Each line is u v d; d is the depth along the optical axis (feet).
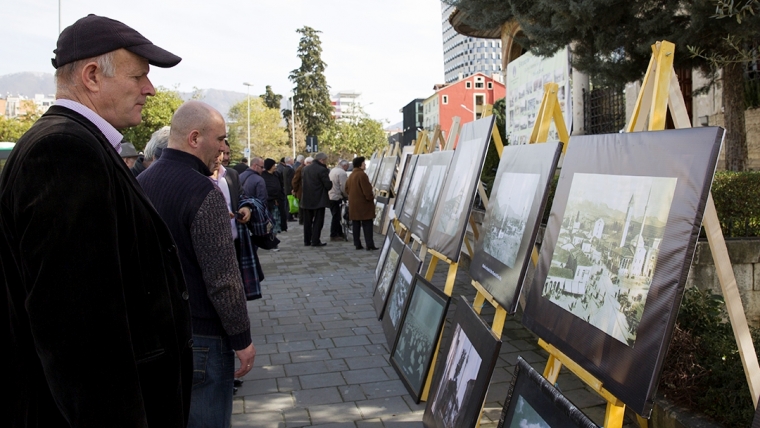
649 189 7.50
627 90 31.96
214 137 8.97
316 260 34.68
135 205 5.60
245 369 8.75
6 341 5.04
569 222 9.43
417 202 22.35
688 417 9.85
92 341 4.64
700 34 17.76
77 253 4.65
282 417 12.97
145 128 162.40
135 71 5.98
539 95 37.04
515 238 11.39
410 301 16.03
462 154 16.80
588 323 8.11
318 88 221.05
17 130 149.59
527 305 10.21
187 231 8.32
